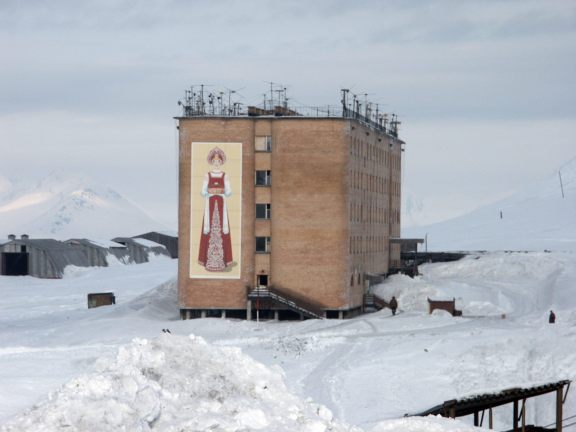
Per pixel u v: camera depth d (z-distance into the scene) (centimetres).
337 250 9006
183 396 3200
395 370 6100
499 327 7744
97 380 3055
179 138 9031
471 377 5903
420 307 9462
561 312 8531
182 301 9006
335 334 7688
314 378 5919
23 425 2861
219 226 9006
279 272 9012
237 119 8994
